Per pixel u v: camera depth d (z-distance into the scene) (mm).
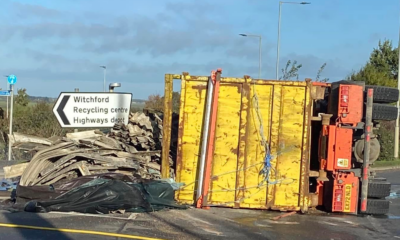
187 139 8625
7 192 9250
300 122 8578
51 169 8539
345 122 8500
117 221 7355
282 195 8586
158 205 8227
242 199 8547
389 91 8930
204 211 8383
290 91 8586
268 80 8547
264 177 8547
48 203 7738
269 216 8320
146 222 7387
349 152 8500
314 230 7500
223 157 8562
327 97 9078
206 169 8438
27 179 8375
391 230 7750
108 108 10008
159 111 10711
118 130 9867
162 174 8828
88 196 7836
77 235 6492
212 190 8555
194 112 8602
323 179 8664
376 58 35031
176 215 7969
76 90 10531
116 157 9062
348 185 8570
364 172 8602
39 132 15648
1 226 6832
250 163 8570
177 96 11586
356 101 8508
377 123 9102
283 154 8570
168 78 8719
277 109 8555
